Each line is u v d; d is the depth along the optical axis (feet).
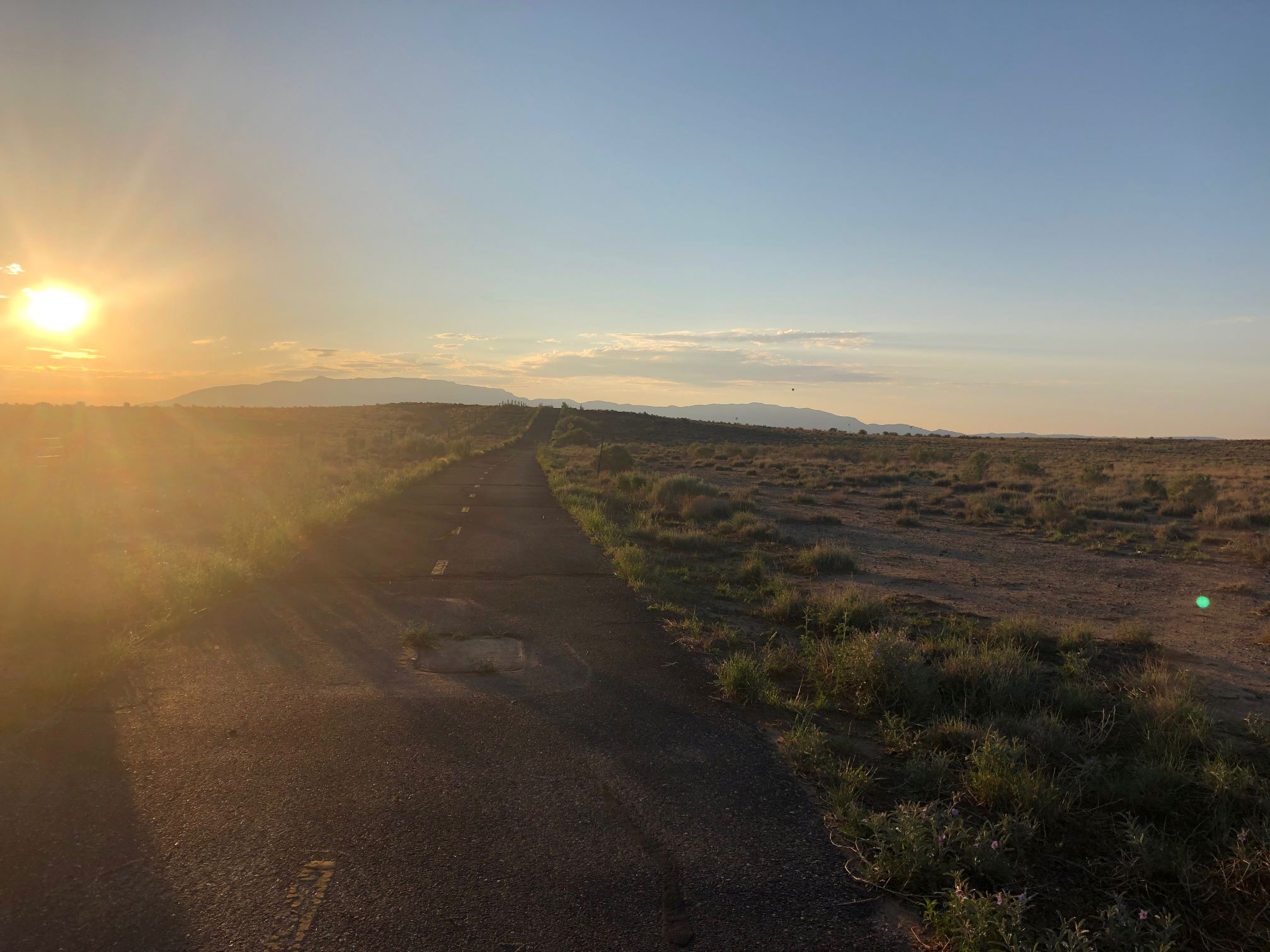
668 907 11.30
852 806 14.14
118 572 31.81
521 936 10.47
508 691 20.77
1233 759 17.69
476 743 17.13
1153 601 40.93
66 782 14.61
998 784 15.24
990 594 41.55
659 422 346.95
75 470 76.28
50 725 17.34
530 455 173.47
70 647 23.15
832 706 21.24
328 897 11.22
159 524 49.39
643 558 41.34
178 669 21.48
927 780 16.07
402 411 393.50
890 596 38.40
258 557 36.76
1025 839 13.71
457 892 11.44
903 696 21.06
